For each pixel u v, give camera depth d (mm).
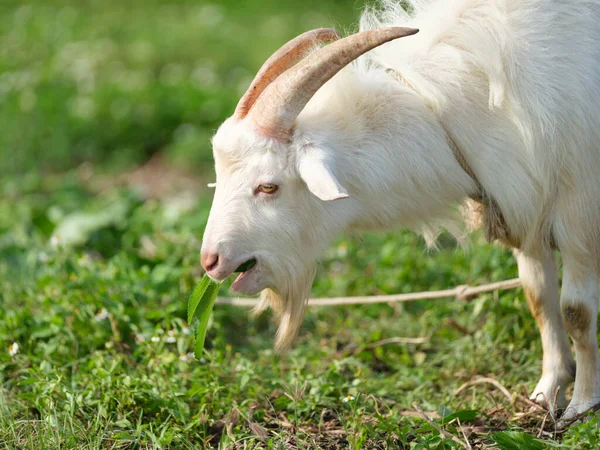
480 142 8266
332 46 7668
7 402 9023
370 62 8820
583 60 8125
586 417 8422
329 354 10766
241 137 7980
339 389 9383
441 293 10523
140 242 14102
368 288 12266
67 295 10914
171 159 19312
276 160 7934
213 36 26281
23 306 11227
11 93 21328
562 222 8344
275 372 10117
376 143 8148
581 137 8117
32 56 24031
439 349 10984
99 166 19375
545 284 9102
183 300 11305
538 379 9852
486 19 8289
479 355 10422
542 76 8078
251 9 30203
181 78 22672
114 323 10281
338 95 8219
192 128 20203
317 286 12461
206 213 14406
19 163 18969
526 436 7527
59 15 28125
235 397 9258
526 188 8266
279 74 8305
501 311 10750
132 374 9477
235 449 8211
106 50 24562
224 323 11602
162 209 15359
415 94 8320
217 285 8594
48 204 16172
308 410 8961
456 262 12219
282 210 8062
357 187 8172
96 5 30812
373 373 10430
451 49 8352
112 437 8219
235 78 23125
